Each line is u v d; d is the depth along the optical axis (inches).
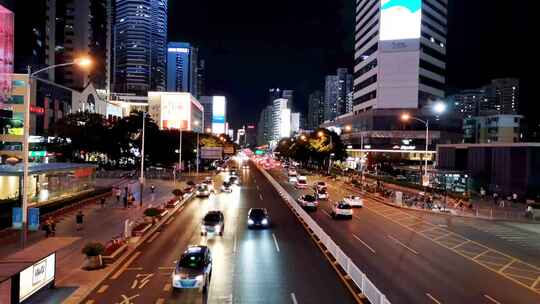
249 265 984.9
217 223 1312.7
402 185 3267.7
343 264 952.3
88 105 5241.1
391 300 773.9
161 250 1114.7
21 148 3540.8
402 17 4719.5
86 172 2137.1
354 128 5541.3
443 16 5128.0
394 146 4753.9
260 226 1449.3
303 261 1024.2
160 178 3422.7
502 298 807.1
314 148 4714.6
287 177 4104.3
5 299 677.3
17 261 730.8
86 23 6771.7
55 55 6127.0
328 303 742.5
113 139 3789.4
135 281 850.1
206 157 4399.6
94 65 7160.4
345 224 1601.9
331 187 3186.5
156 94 6791.3
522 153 2541.8
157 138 3927.2
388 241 1306.6
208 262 855.1
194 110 7436.0
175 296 771.4
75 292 776.3
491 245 1306.6
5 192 1451.8
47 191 1680.6
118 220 1529.3
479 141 5605.3
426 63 4830.2
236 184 3164.4
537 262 1104.8
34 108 3639.3
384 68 4788.4
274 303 743.1
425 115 4726.9
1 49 3225.9
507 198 2472.9
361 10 5556.1
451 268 1013.8
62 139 4015.8
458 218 1868.8
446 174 2955.2
